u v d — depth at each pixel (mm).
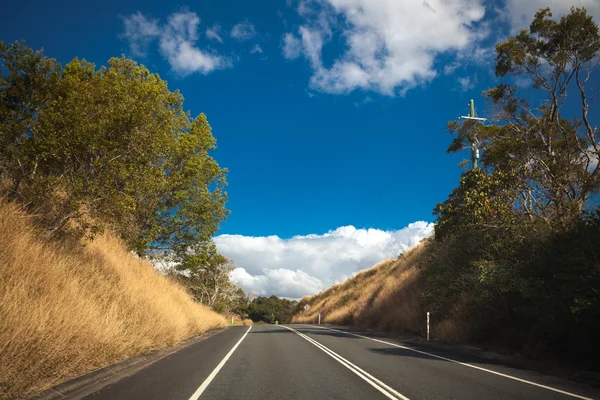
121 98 11477
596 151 15797
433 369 9750
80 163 11297
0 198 9984
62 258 10758
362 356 12180
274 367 9891
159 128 12297
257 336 20297
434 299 18312
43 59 11172
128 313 12531
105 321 9633
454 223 17250
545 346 11336
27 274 8352
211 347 14656
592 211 11430
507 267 13273
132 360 10320
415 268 30141
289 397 6699
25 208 11023
